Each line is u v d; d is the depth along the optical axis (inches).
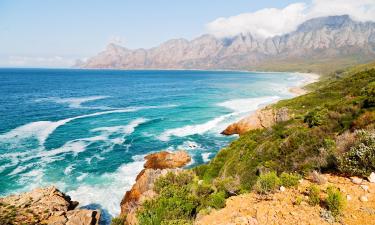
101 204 916.6
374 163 297.6
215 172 867.4
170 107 2780.5
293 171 453.7
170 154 1269.7
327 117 732.0
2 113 2321.6
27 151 1396.4
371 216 231.8
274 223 248.1
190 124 2010.3
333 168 357.4
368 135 353.1
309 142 601.9
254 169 630.5
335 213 241.6
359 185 286.4
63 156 1339.8
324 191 290.2
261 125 1669.5
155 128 1902.1
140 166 1232.8
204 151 1434.5
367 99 675.4
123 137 1680.6
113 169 1194.0
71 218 765.9
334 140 503.5
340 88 1774.1
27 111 2458.2
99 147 1487.5
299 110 1571.1
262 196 319.0
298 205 271.6
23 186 1020.5
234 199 331.0
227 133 1742.1
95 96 3725.4
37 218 750.5
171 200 409.1
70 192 987.9
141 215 405.4
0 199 840.3
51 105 2854.3
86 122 2084.2
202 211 322.7
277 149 677.9
